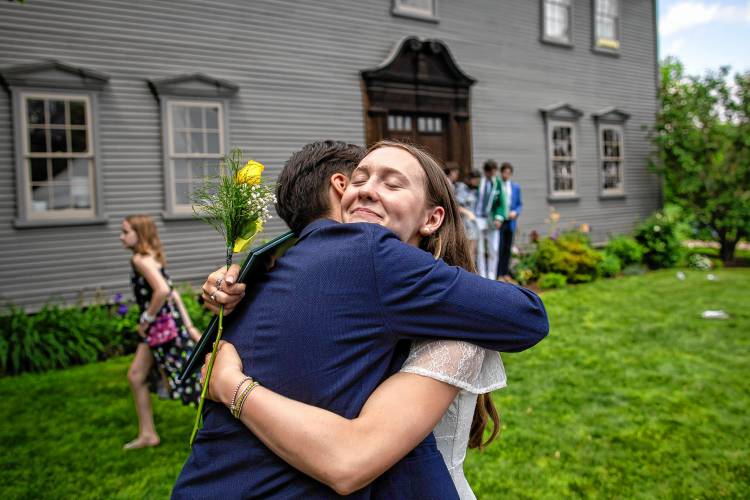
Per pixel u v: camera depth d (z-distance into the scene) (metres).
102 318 7.09
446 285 1.02
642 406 4.40
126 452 3.85
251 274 1.18
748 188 13.41
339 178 1.35
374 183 1.19
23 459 3.76
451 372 1.03
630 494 3.10
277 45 9.66
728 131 13.66
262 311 1.07
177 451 3.85
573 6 14.11
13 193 7.56
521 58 13.08
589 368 5.40
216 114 9.12
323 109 10.13
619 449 3.66
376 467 0.95
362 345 1.01
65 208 7.99
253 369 1.05
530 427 4.03
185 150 8.86
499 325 1.03
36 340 6.12
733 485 3.18
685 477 3.28
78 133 8.03
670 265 12.96
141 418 3.94
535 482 3.25
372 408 0.98
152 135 8.51
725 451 3.60
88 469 3.60
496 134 12.62
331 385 0.99
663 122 14.91
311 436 0.94
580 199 14.26
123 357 6.57
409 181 1.20
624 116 15.13
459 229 1.30
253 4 9.41
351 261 1.04
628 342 6.31
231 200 1.24
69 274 7.85
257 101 9.45
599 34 14.83
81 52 8.00
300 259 1.08
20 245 7.56
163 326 3.71
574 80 14.14
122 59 8.28
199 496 1.03
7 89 7.52
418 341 1.08
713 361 5.55
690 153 14.12
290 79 9.79
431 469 1.06
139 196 8.41
